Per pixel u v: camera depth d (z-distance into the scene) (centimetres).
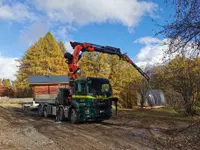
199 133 884
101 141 913
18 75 4672
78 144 866
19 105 3331
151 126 1328
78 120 1473
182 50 732
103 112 1500
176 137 934
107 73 3466
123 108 3158
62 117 1639
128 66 3512
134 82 3391
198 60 907
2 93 5344
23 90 4856
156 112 2362
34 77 3331
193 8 682
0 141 900
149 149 784
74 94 1549
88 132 1131
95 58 3450
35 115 2108
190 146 799
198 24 693
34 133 1098
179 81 1938
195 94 1966
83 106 1473
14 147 814
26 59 4703
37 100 2145
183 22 703
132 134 1053
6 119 1644
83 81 1498
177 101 2289
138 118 1773
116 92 3422
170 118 1753
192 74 1717
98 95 1490
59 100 1683
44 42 4778
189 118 1744
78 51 1611
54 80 3372
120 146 829
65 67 4578
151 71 2158
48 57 4575
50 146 834
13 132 1119
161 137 973
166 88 2553
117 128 1245
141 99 3262
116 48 1769
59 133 1108
